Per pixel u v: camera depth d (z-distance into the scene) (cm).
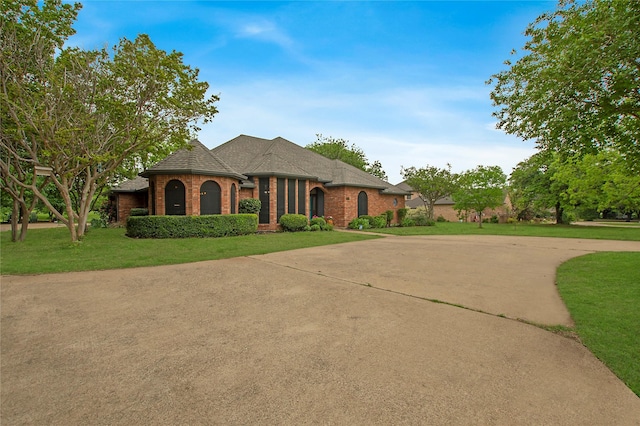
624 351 351
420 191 3719
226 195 1709
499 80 816
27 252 1034
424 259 975
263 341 374
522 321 446
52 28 1117
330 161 2738
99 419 231
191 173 1583
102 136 1202
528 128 789
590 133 657
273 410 242
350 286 641
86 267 802
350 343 368
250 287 631
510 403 255
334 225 2319
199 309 494
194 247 1156
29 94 1038
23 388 274
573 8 645
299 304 520
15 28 1031
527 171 3534
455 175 3491
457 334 398
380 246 1298
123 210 2428
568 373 305
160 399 257
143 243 1247
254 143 2498
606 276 716
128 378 291
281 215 1972
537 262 936
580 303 523
